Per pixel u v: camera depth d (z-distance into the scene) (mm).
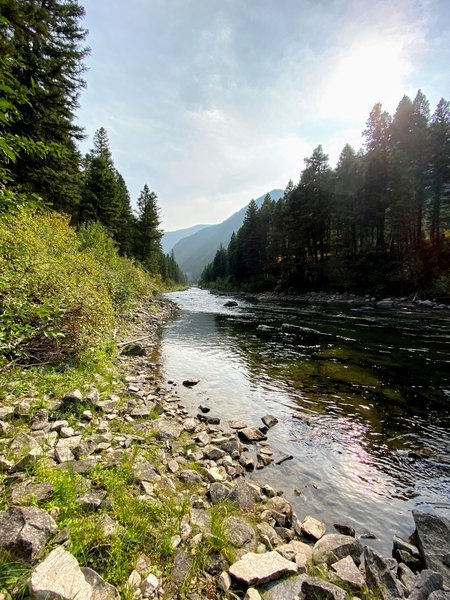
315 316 25062
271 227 63094
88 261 13133
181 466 4570
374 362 11516
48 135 16922
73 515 2820
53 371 6586
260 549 3203
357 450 5891
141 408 6336
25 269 6699
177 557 2729
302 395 8516
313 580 2680
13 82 2922
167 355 12312
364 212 41781
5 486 3029
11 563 2088
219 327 19484
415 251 36656
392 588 2840
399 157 37531
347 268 43531
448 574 3176
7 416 4508
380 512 4301
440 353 12742
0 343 4695
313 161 48281
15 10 11906
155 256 59531
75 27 17031
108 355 9539
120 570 2430
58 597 1942
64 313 6793
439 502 4543
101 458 3992
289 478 4957
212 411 7367
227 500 3896
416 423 6973
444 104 35125
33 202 3463
